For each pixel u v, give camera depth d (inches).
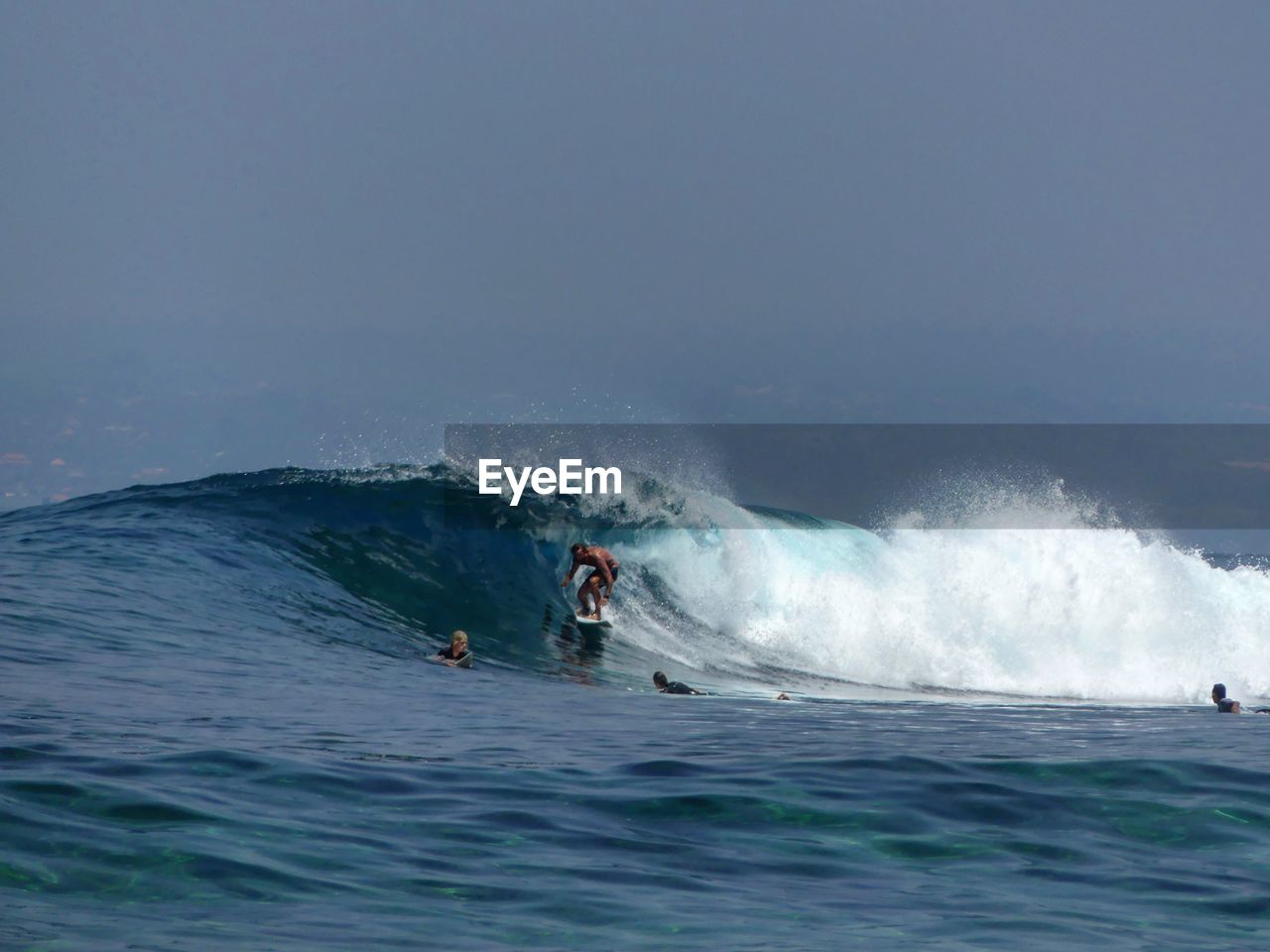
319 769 313.3
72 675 458.6
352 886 221.9
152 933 190.2
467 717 445.4
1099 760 356.5
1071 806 298.5
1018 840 270.5
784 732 433.1
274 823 258.2
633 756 358.9
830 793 307.3
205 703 423.2
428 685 546.9
